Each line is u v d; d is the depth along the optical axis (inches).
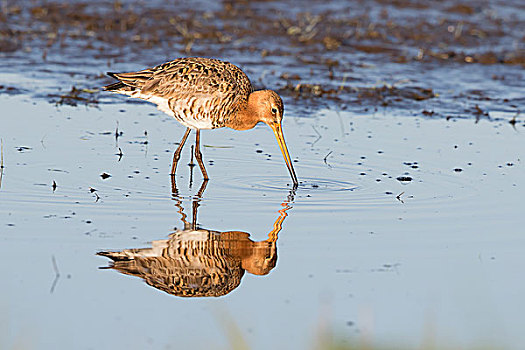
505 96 710.5
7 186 482.9
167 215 449.4
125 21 844.6
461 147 586.6
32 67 733.3
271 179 519.2
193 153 571.5
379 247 415.5
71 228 426.0
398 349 314.7
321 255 406.0
